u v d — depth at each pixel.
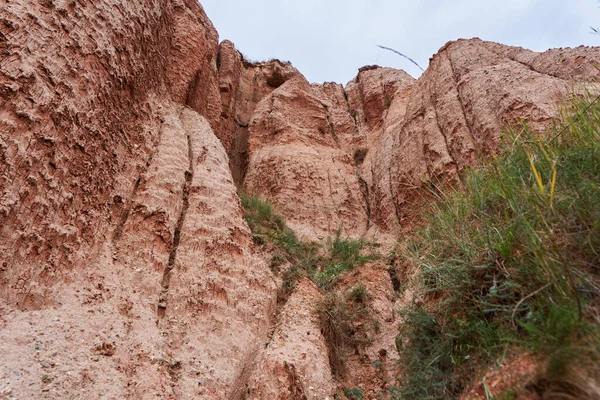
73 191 4.46
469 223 2.86
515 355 1.87
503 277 2.34
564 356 1.44
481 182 3.05
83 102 4.87
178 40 11.38
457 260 2.67
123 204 5.44
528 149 2.89
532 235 2.06
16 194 3.56
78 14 5.22
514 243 2.30
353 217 12.89
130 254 4.94
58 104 4.35
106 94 5.56
